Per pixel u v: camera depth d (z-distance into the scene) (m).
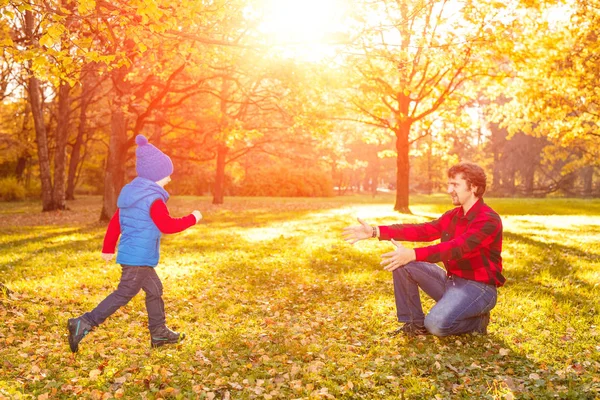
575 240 12.18
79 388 3.55
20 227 17.62
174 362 4.17
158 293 4.49
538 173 56.31
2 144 36.22
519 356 4.18
